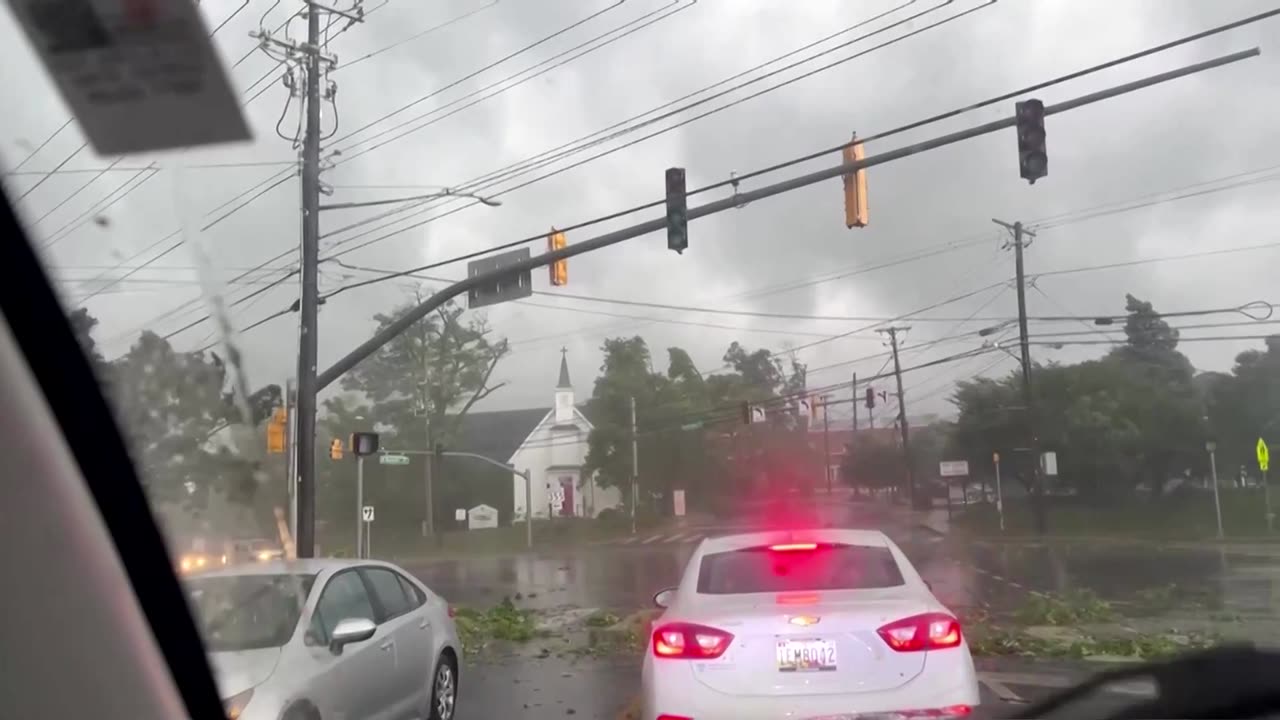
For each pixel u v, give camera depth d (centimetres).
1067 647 1208
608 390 7138
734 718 530
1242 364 4788
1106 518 4331
